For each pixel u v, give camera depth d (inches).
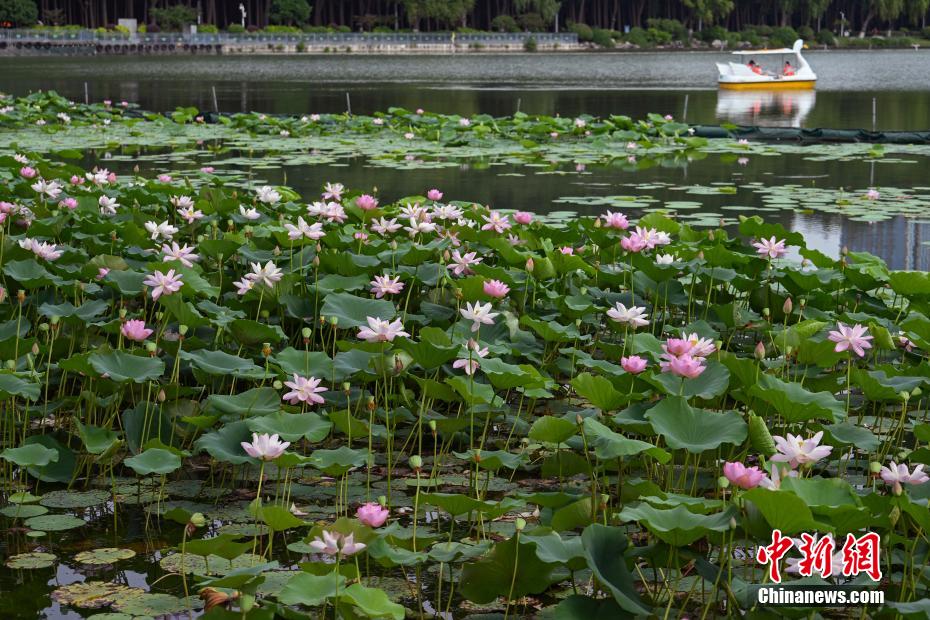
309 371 164.2
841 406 136.0
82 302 205.6
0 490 152.3
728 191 456.4
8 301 202.4
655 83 1482.5
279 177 497.0
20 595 119.6
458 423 153.4
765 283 227.0
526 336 191.5
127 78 1480.1
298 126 757.3
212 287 195.0
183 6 2861.7
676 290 217.0
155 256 220.5
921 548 119.1
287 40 2778.1
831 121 849.5
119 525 139.9
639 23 3602.4
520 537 107.8
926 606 94.6
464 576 110.1
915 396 183.0
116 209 287.4
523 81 1524.4
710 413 132.4
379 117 797.9
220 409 148.3
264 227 257.1
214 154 603.2
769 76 1341.0
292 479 157.2
